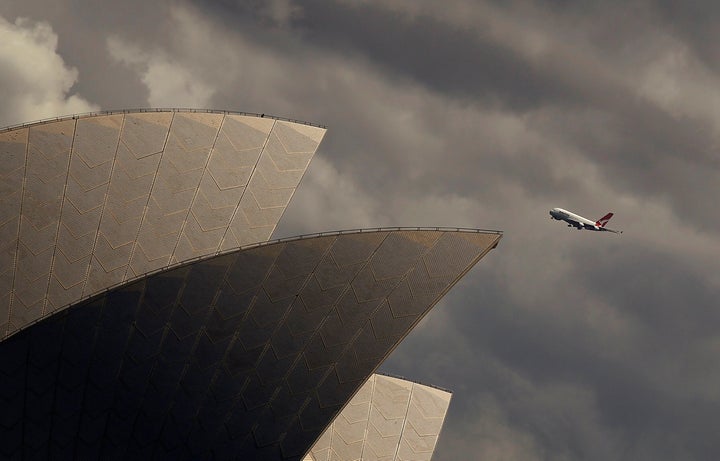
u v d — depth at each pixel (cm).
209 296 6894
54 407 6756
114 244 7750
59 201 7631
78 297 7525
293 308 7075
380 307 7206
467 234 7194
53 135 7719
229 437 7125
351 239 7056
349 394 7269
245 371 7075
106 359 6750
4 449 6688
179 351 6931
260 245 6850
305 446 7231
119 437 6981
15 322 7300
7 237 7394
